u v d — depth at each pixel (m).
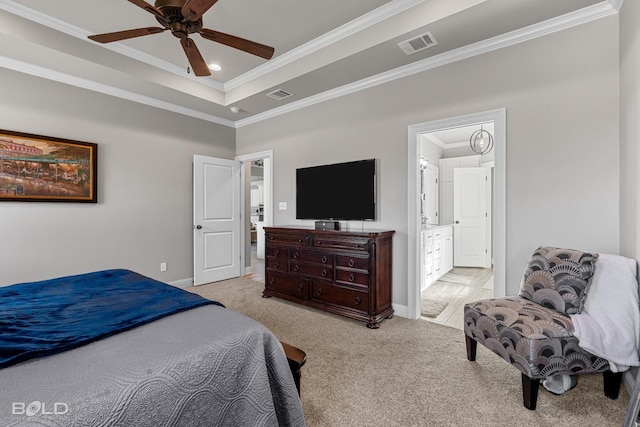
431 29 2.39
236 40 2.06
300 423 1.17
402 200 3.13
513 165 2.47
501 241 2.51
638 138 1.72
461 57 2.70
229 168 4.77
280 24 2.74
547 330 1.65
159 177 4.02
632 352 1.63
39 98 3.06
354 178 3.42
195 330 1.12
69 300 1.49
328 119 3.72
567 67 2.24
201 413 0.92
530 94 2.39
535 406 1.66
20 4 2.44
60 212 3.21
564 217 2.26
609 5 2.07
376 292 2.90
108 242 3.56
